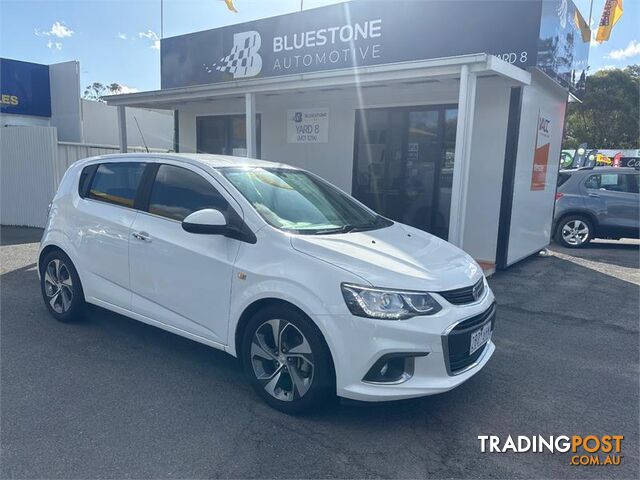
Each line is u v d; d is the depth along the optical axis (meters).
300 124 10.21
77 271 4.72
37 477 2.67
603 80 33.06
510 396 3.75
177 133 12.39
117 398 3.54
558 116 9.47
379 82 7.02
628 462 2.97
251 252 3.48
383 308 3.01
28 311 5.40
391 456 2.95
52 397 3.54
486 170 7.82
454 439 3.15
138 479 2.68
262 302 3.42
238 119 11.23
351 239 3.60
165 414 3.34
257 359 3.49
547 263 8.77
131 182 4.42
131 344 4.55
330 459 2.90
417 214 8.94
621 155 23.11
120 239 4.27
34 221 11.77
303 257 3.27
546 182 9.25
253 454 2.92
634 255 9.77
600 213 10.26
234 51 10.70
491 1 7.38
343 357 3.05
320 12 9.24
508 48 7.32
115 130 18.44
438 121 8.52
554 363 4.39
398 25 8.33
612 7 11.10
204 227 3.47
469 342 3.26
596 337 5.08
